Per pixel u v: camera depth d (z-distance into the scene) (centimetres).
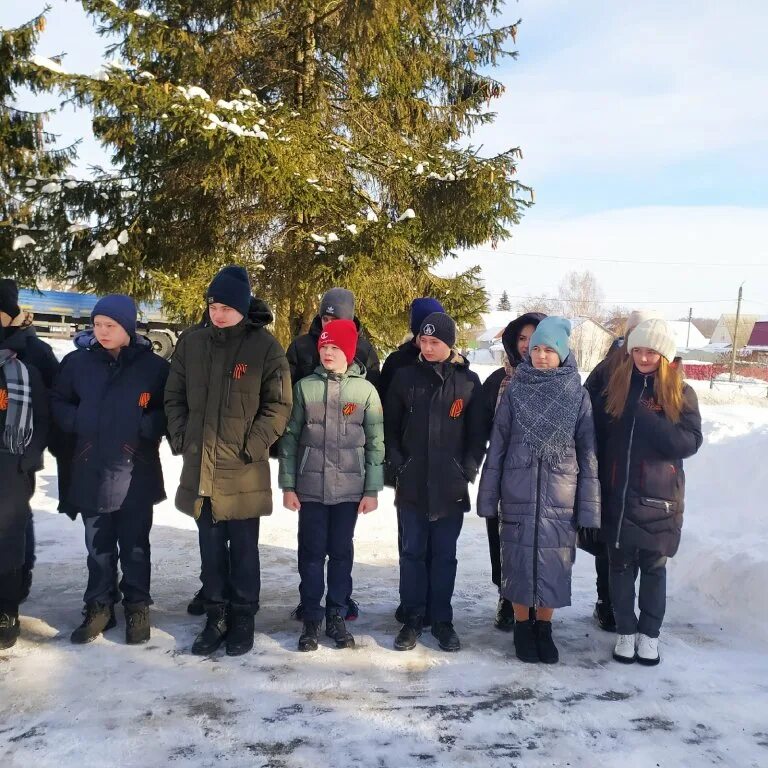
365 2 873
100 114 862
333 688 277
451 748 235
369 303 959
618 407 316
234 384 309
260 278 984
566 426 312
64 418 318
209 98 809
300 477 324
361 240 893
